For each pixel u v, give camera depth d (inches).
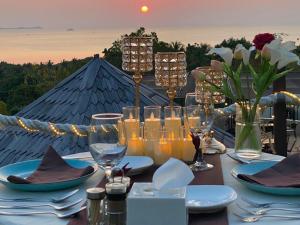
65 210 55.5
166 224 47.4
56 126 123.7
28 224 52.1
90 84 217.0
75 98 212.8
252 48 78.4
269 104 130.3
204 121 79.7
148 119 77.2
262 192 61.2
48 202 58.6
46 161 70.9
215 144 87.0
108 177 61.5
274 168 67.2
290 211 54.1
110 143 60.4
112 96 211.9
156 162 74.3
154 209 47.4
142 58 89.0
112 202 47.3
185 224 47.5
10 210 56.0
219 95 81.0
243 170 70.0
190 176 49.4
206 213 53.9
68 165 71.2
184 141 75.5
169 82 86.0
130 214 47.5
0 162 199.5
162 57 86.0
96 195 47.4
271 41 74.4
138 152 77.2
